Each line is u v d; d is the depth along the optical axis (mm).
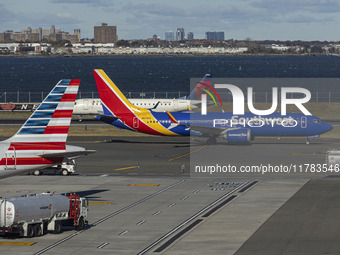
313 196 83188
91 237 62062
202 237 61625
